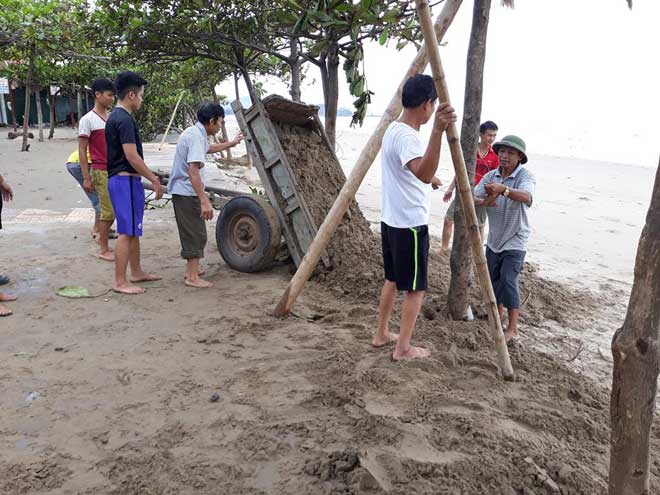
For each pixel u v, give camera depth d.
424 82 3.86
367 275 6.07
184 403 3.71
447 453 3.15
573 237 9.66
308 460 3.12
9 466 3.05
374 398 3.69
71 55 16.67
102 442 3.29
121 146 5.51
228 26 8.16
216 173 14.81
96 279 6.18
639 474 2.16
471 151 4.77
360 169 4.91
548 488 2.94
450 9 4.48
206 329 4.90
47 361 4.26
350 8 5.73
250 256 6.46
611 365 4.81
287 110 6.91
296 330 4.90
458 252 5.02
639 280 2.03
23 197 11.00
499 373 4.16
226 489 2.92
